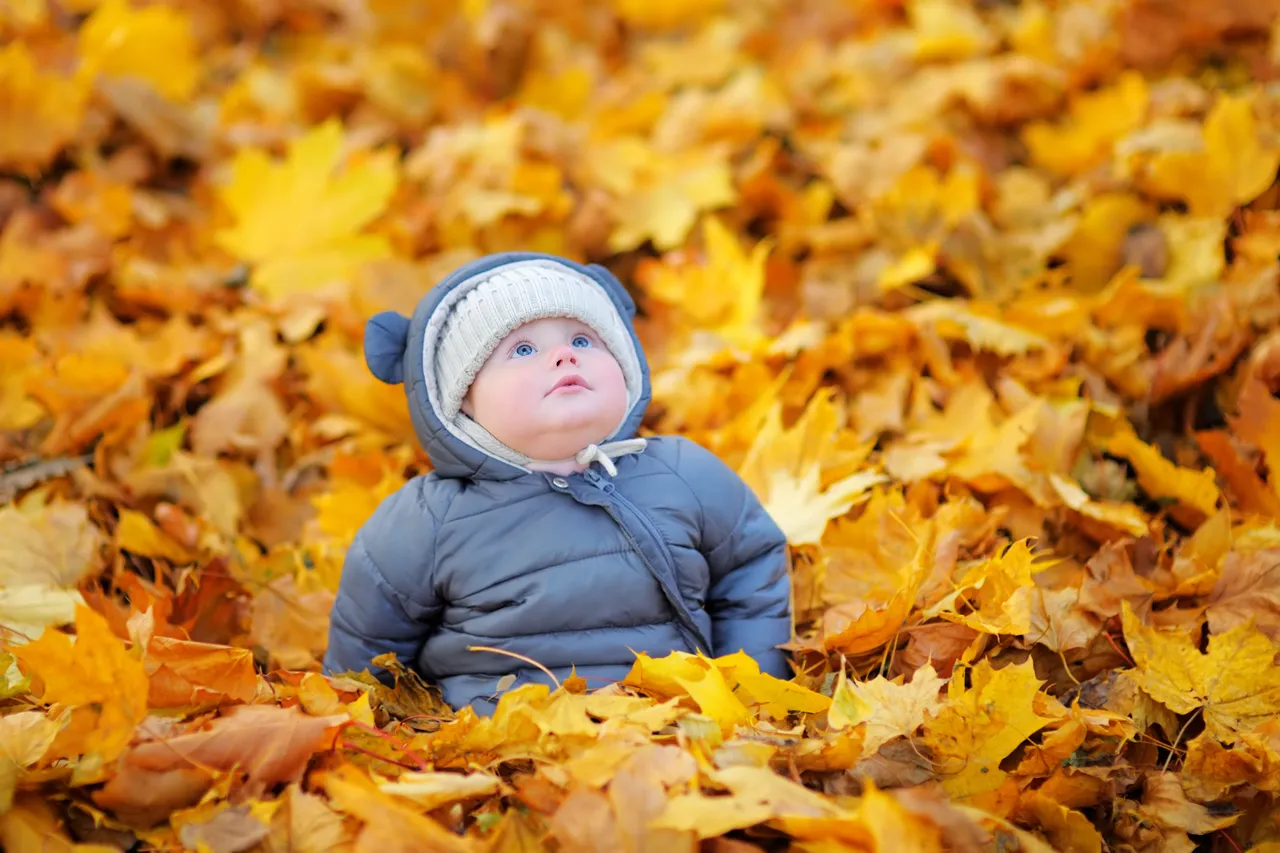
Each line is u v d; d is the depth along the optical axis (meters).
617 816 1.42
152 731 1.54
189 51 3.65
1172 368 2.52
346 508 2.35
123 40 3.49
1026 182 3.17
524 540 1.86
